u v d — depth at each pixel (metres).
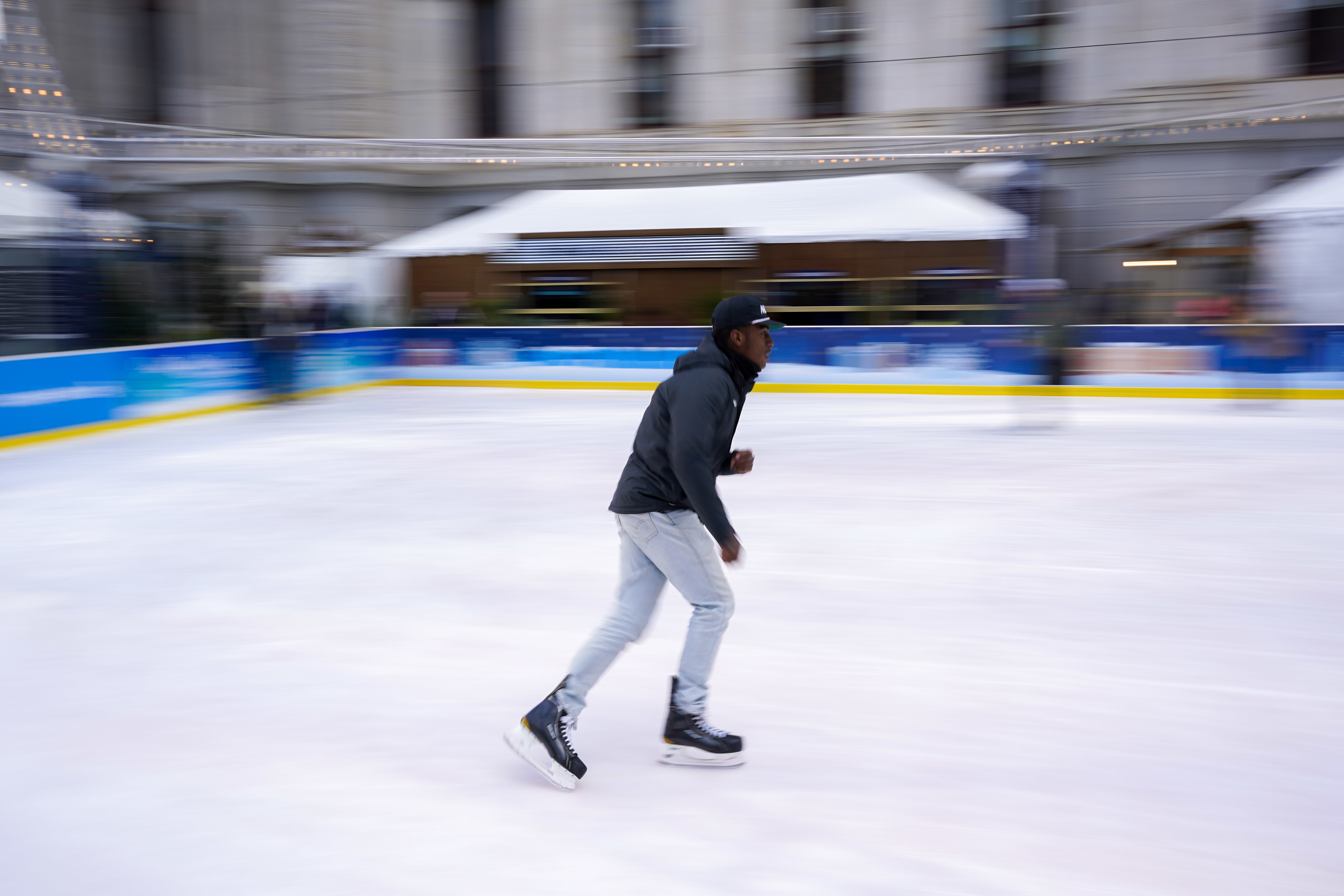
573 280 17.69
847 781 2.87
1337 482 7.36
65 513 6.88
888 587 4.87
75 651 4.10
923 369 13.91
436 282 18.53
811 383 14.50
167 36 19.72
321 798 2.80
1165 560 5.27
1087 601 4.59
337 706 3.47
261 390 13.30
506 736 2.84
